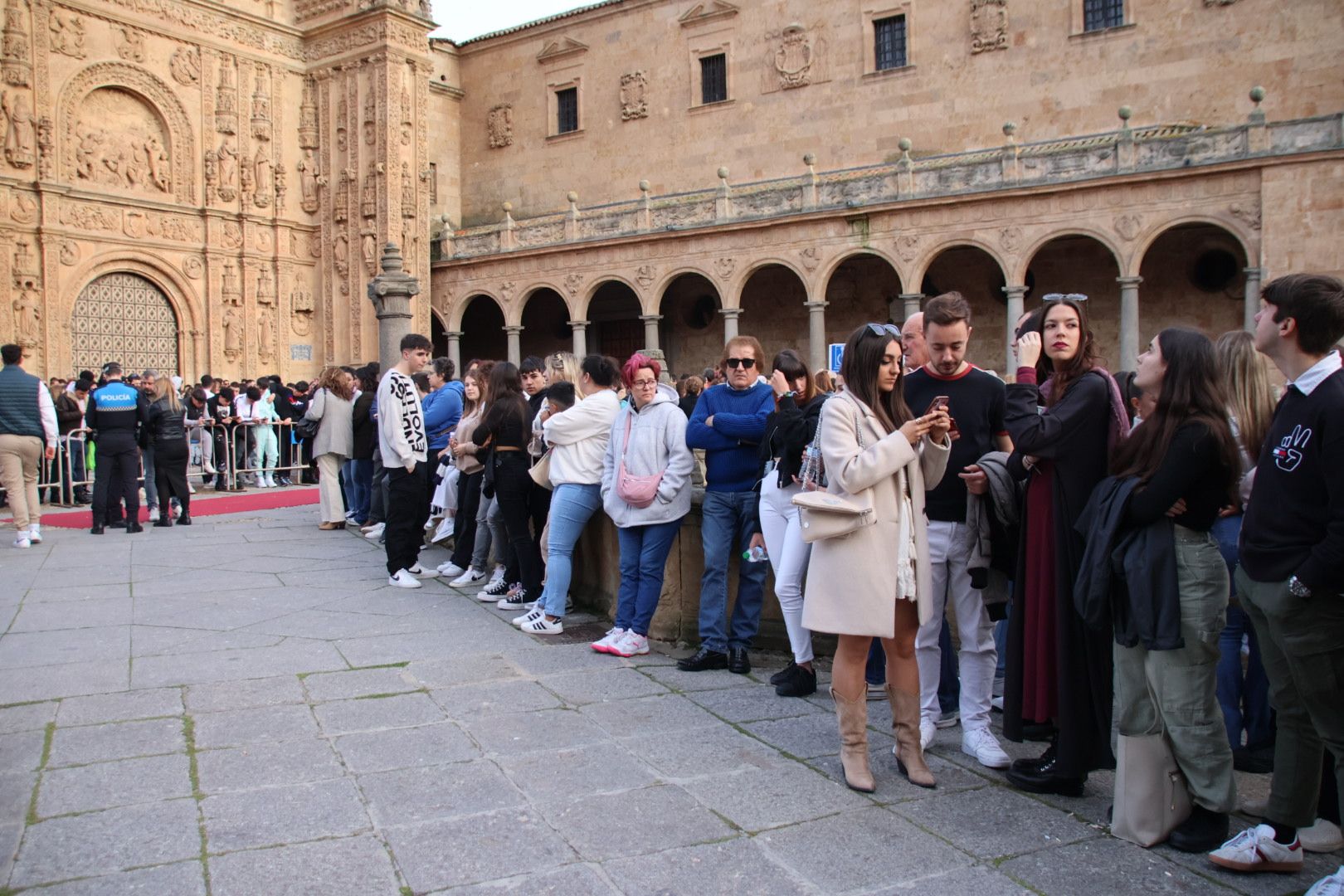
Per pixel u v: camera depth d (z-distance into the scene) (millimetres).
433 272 37812
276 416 22391
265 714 5711
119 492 13859
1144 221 24219
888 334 4836
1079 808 4633
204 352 31828
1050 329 4758
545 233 34906
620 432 7422
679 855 4008
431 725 5566
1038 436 4586
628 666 6945
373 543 12523
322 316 34812
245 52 32875
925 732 5477
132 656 6945
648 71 37750
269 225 33656
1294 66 26109
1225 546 5270
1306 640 3773
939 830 4320
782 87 34562
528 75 41156
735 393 7055
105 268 29172
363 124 33844
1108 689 4645
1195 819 4223
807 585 4852
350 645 7340
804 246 29344
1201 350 4121
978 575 5082
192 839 4082
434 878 3773
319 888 3680
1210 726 4125
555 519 7805
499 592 9047
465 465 9938
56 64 27766
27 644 7289
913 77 32031
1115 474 4371
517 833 4176
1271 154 22391
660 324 37875
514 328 35750
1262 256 22672
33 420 12195
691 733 5516
